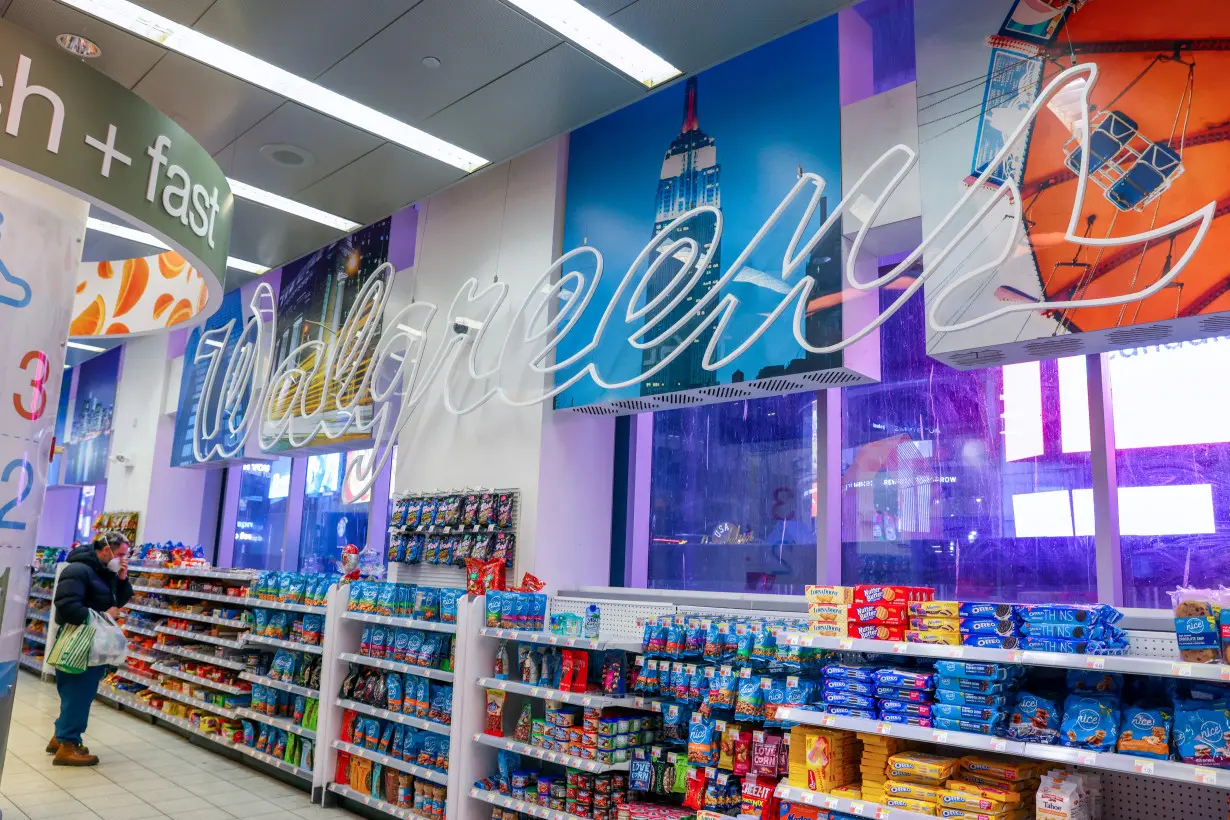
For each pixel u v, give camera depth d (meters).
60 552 11.27
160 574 8.57
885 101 4.57
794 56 5.03
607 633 5.14
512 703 4.80
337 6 4.44
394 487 7.02
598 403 5.58
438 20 4.52
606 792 4.09
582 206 6.01
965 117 4.09
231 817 5.23
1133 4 3.71
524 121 5.50
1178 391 3.96
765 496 5.38
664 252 4.47
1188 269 3.39
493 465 6.11
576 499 5.93
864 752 3.30
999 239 3.85
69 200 3.70
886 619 3.27
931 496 4.66
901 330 4.93
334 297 8.19
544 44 4.68
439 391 6.72
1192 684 2.94
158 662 8.01
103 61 5.02
